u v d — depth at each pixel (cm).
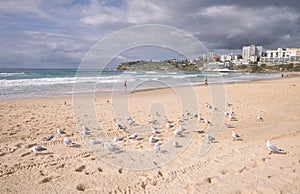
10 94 1884
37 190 407
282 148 603
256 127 847
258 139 702
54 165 514
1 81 2822
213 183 431
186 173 480
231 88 2438
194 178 454
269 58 13162
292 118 987
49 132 788
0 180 441
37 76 3966
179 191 405
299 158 530
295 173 455
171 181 447
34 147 586
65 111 1191
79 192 403
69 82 2791
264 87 2539
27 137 721
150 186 429
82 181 443
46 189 411
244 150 600
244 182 425
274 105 1329
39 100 1565
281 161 517
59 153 587
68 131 808
